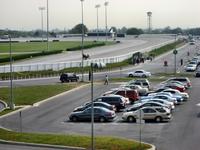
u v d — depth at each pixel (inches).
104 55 7130.9
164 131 2059.5
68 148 1733.5
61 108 2827.3
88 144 1756.9
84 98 3221.0
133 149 1674.5
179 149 1704.0
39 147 1780.3
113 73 5191.9
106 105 2504.9
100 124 2285.9
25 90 3565.5
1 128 2160.4
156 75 4896.7
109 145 1726.1
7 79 4586.6
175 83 3452.3
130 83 3624.5
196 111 2620.6
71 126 2247.8
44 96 3304.6
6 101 3075.8
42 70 5191.9
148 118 2311.8
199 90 3619.6
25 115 2600.9
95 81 4303.6
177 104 2906.0
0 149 1748.3
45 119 2460.6
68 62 5713.6
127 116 2338.8
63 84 4023.1
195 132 2022.6
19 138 1913.1
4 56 6599.4
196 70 5191.9
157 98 2741.1
